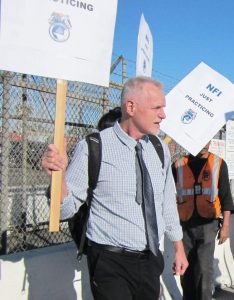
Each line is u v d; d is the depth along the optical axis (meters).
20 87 4.11
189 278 4.50
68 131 4.62
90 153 2.71
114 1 2.50
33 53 2.37
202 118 4.02
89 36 2.47
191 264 4.48
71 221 2.89
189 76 4.10
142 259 2.75
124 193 2.70
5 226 3.87
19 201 4.35
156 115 2.77
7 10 2.30
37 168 4.47
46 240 4.59
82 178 2.70
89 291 3.92
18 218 4.34
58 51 2.41
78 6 2.43
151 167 2.87
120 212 2.70
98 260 2.72
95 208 2.76
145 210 2.73
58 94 2.42
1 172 3.93
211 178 4.45
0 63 2.31
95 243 2.74
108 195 2.71
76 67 2.45
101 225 2.73
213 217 4.43
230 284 6.07
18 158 4.29
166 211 3.10
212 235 4.45
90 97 4.82
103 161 2.72
